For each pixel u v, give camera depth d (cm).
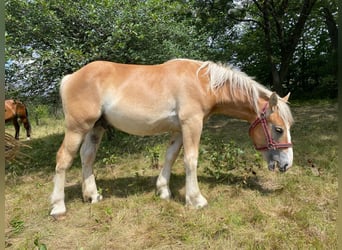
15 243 222
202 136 555
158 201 287
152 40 423
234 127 675
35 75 394
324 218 243
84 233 235
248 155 421
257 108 275
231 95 280
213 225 237
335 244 202
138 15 403
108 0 386
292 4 940
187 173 272
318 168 349
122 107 263
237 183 324
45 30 376
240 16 917
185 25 546
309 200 278
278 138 270
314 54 1152
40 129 791
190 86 263
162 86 265
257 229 232
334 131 548
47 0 378
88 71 264
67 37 394
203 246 212
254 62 1170
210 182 333
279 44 962
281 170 275
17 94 399
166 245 215
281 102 270
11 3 356
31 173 400
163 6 450
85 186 293
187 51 500
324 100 1016
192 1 660
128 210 269
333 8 934
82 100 259
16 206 289
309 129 579
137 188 328
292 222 239
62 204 265
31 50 373
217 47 977
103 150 466
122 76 268
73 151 265
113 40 386
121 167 403
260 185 323
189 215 255
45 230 241
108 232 233
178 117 268
